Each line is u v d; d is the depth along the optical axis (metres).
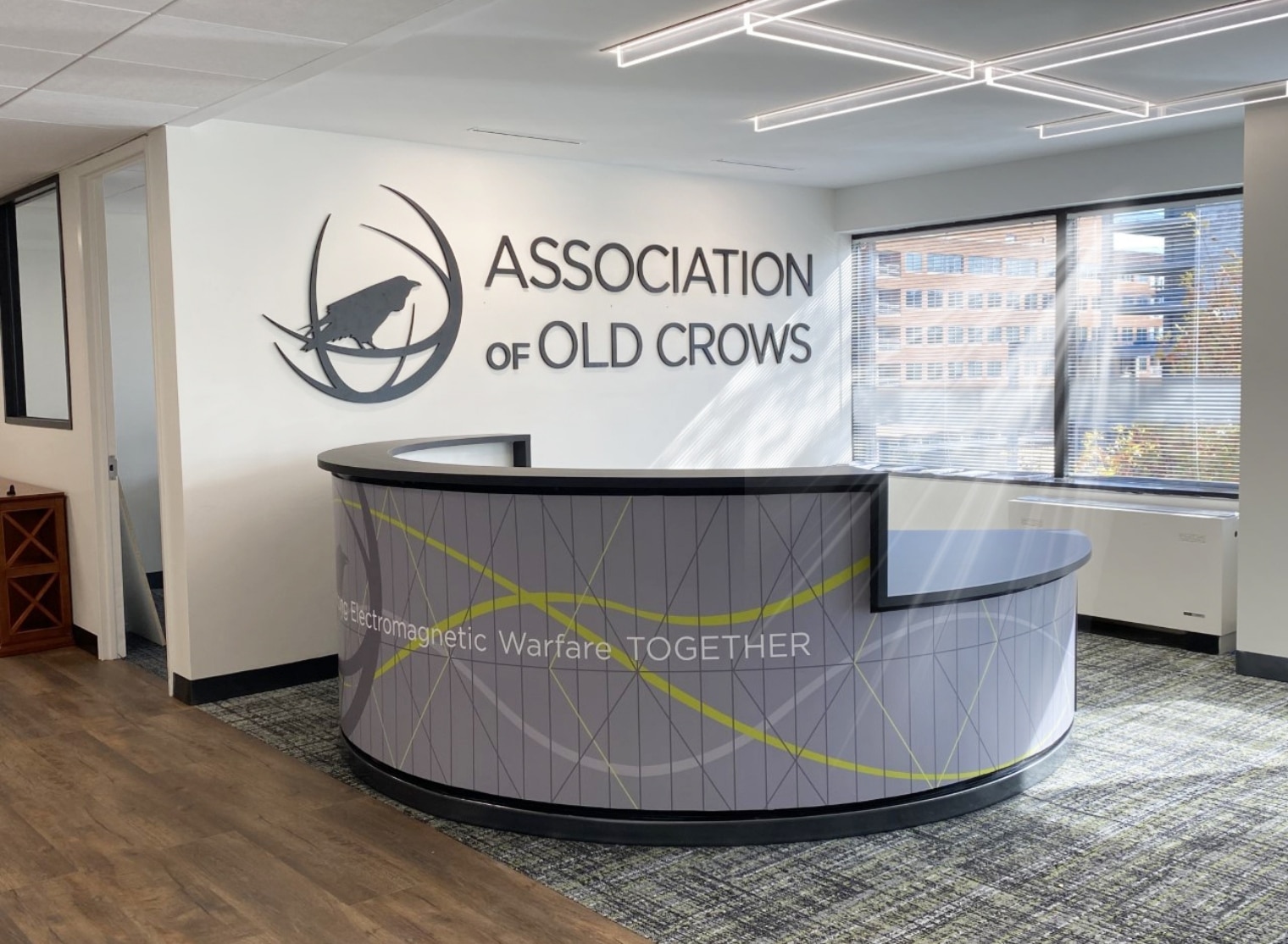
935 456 8.03
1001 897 3.26
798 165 7.07
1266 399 5.43
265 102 5.07
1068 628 4.36
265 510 5.58
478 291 6.35
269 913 3.24
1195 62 4.70
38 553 6.49
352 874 3.49
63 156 5.77
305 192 5.66
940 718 3.79
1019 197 7.10
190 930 3.15
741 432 7.77
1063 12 3.96
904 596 3.62
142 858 3.63
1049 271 7.28
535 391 6.64
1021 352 7.47
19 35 3.64
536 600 3.70
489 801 3.85
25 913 3.26
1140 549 6.31
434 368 6.18
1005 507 7.32
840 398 8.40
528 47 4.29
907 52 4.43
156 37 3.69
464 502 3.79
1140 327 6.84
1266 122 5.34
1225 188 6.32
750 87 4.97
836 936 3.05
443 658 3.90
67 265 6.16
